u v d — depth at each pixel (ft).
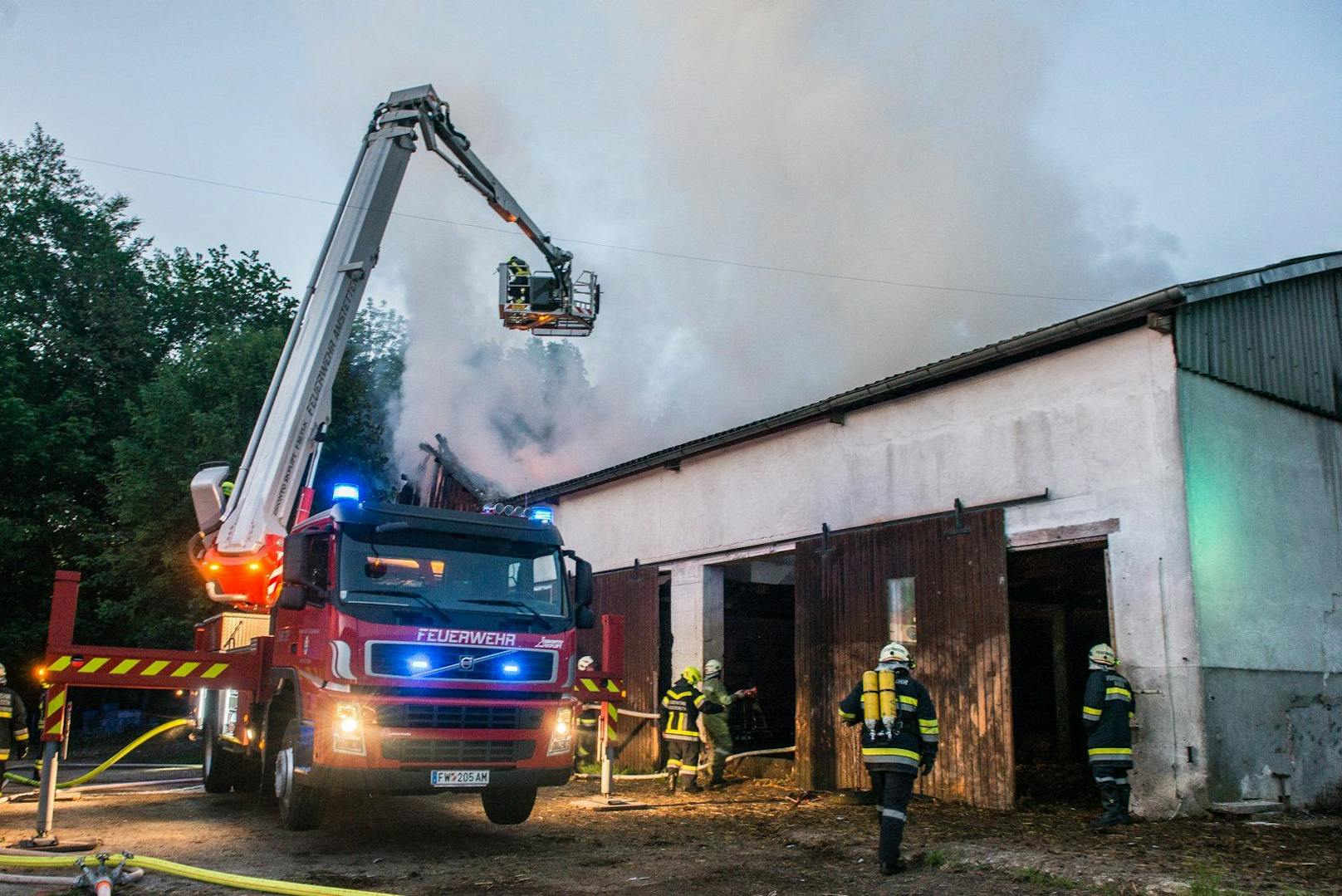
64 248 95.25
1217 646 27.86
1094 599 46.44
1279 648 29.73
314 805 25.52
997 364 33.99
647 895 19.48
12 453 75.72
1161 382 29.19
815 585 39.32
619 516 53.88
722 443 45.39
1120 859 22.06
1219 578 28.45
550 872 21.75
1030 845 24.20
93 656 26.30
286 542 24.81
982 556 32.48
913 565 34.99
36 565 78.18
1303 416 33.24
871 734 21.85
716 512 46.32
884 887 20.20
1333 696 30.91
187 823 28.27
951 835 25.89
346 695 23.03
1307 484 32.48
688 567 47.60
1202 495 28.63
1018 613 47.52
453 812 31.24
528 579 26.43
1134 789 28.17
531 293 46.65
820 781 37.50
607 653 33.06
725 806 33.12
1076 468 31.07
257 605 34.19
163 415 68.54
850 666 37.01
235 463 67.36
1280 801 28.25
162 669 27.58
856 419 39.52
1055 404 32.07
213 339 74.79
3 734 31.89
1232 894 18.28
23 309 89.15
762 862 23.00
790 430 42.70
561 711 25.34
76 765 55.62
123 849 23.54
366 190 36.99
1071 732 46.78
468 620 24.67
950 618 33.22
